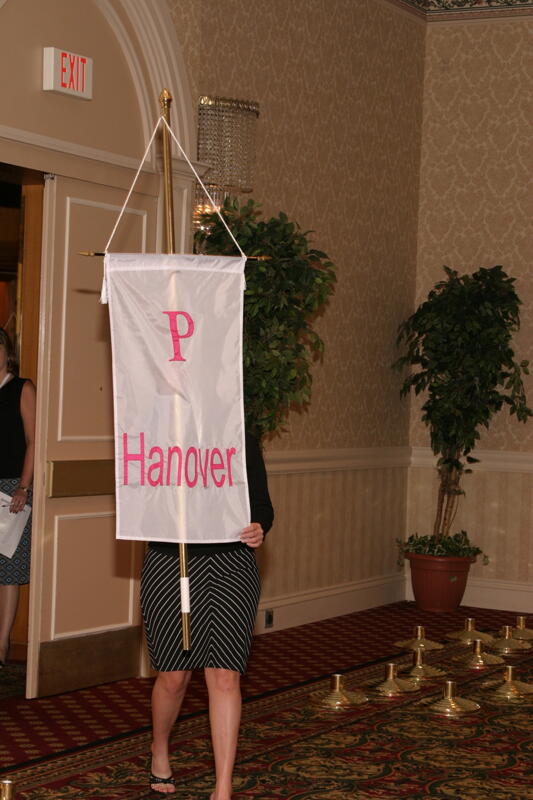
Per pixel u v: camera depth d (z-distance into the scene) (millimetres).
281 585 8391
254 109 7324
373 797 4605
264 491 4426
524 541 9633
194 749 5180
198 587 4215
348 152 8961
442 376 9609
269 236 6762
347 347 9055
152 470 4176
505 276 9242
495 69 9766
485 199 9789
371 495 9438
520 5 9656
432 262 9961
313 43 8484
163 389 4203
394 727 5707
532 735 5633
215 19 7434
